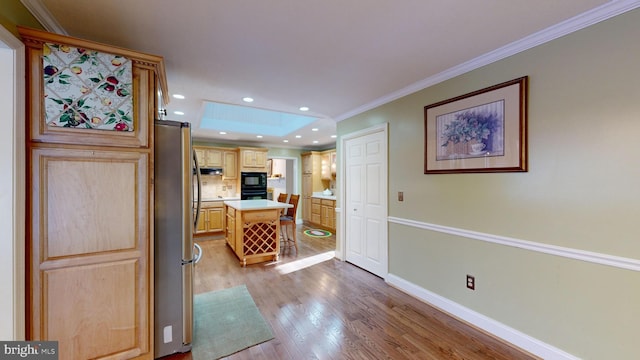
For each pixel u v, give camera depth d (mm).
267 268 3719
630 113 1438
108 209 1544
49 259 1408
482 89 2125
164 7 1466
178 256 1841
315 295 2836
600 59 1532
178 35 1771
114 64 1535
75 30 1692
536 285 1829
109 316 1562
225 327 2219
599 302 1557
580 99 1614
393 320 2330
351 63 2219
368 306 2588
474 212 2209
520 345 1902
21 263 1311
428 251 2633
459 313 2322
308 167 7426
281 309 2531
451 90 2393
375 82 2652
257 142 6750
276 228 4074
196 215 2025
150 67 1663
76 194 1463
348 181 3990
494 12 1528
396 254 3039
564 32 1661
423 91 2676
